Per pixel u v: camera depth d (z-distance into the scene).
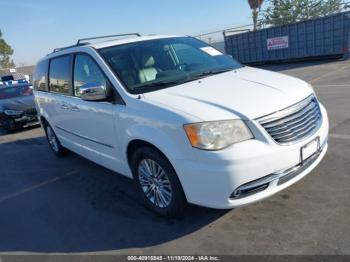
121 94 3.97
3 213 4.78
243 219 3.62
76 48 5.04
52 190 5.31
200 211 3.88
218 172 3.11
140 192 4.16
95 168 5.97
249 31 23.44
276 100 3.36
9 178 6.24
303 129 3.41
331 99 8.62
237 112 3.19
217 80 3.98
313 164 3.61
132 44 4.65
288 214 3.59
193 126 3.17
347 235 3.13
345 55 18.47
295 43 20.98
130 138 3.85
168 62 4.49
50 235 3.97
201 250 3.27
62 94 5.58
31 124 10.72
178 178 3.47
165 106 3.46
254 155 3.09
